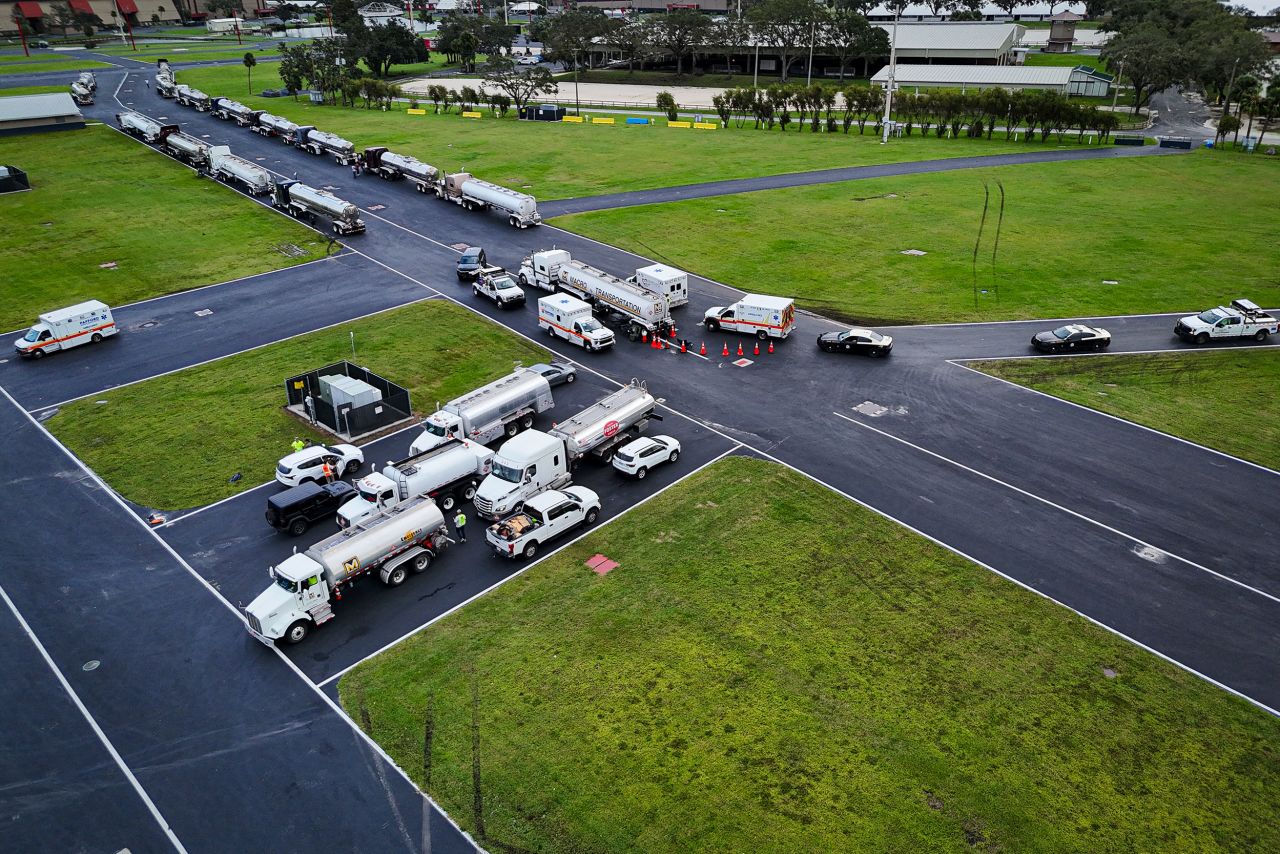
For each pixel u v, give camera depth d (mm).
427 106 154375
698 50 187500
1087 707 28578
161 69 169750
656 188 96500
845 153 114188
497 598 34562
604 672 30281
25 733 28359
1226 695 29125
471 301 65750
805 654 30938
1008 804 25062
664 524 39000
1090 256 73375
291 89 156875
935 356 55656
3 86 159000
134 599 34938
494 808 25141
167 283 70250
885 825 24375
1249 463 42969
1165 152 113250
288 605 31828
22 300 67062
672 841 23938
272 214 87938
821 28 169875
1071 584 34625
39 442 47281
